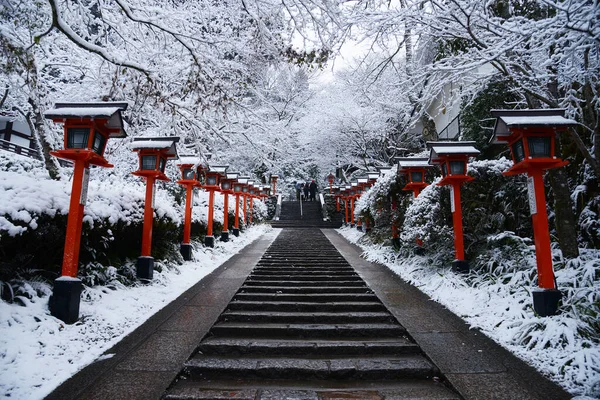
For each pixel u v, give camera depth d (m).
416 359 3.53
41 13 5.20
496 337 3.77
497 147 8.48
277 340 3.98
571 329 3.46
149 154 5.88
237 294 5.49
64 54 7.15
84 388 2.82
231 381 3.23
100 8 5.24
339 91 17.84
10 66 4.71
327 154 19.92
